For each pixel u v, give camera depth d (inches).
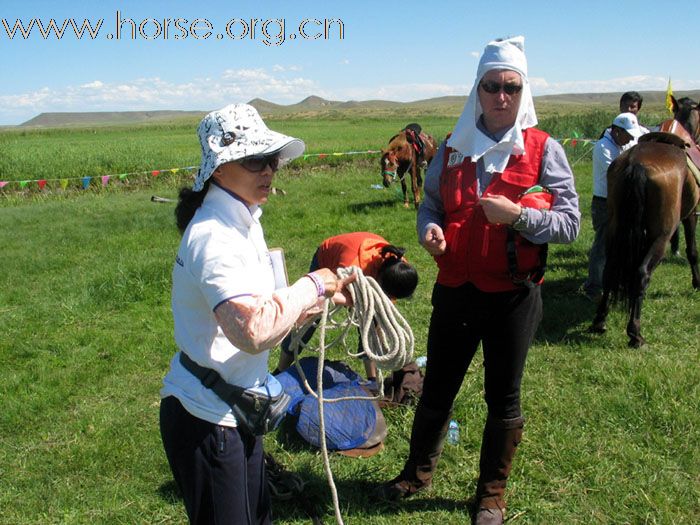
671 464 131.3
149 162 691.4
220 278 70.1
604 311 203.3
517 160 100.5
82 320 235.9
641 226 187.5
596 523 114.9
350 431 138.7
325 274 79.3
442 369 113.1
